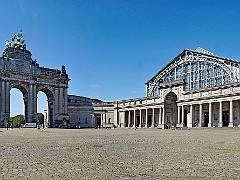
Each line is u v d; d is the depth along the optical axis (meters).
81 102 146.38
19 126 117.44
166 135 43.94
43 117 149.75
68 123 131.75
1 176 11.31
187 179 11.01
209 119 89.38
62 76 132.38
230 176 11.53
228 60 97.81
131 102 124.31
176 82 101.19
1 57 114.38
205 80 105.81
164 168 13.25
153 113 111.44
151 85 129.88
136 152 19.27
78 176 11.47
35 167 13.39
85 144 25.92
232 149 20.95
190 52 112.31
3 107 111.94
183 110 98.69
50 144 25.94
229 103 86.44
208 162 14.92
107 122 136.12
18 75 117.62
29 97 120.56
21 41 122.31
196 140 31.00
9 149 21.33
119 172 12.33
